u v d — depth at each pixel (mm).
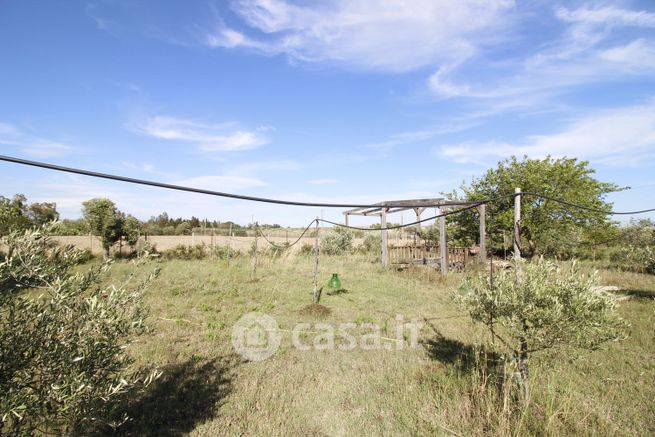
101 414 2754
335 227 23578
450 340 6758
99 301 2682
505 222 16828
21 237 2367
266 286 11867
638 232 15367
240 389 4852
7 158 2018
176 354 5895
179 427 3943
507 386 4207
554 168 16906
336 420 4184
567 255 17891
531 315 3973
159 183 2791
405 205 15633
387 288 11914
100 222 17562
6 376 2295
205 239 30578
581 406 4375
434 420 4125
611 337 3814
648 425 4016
